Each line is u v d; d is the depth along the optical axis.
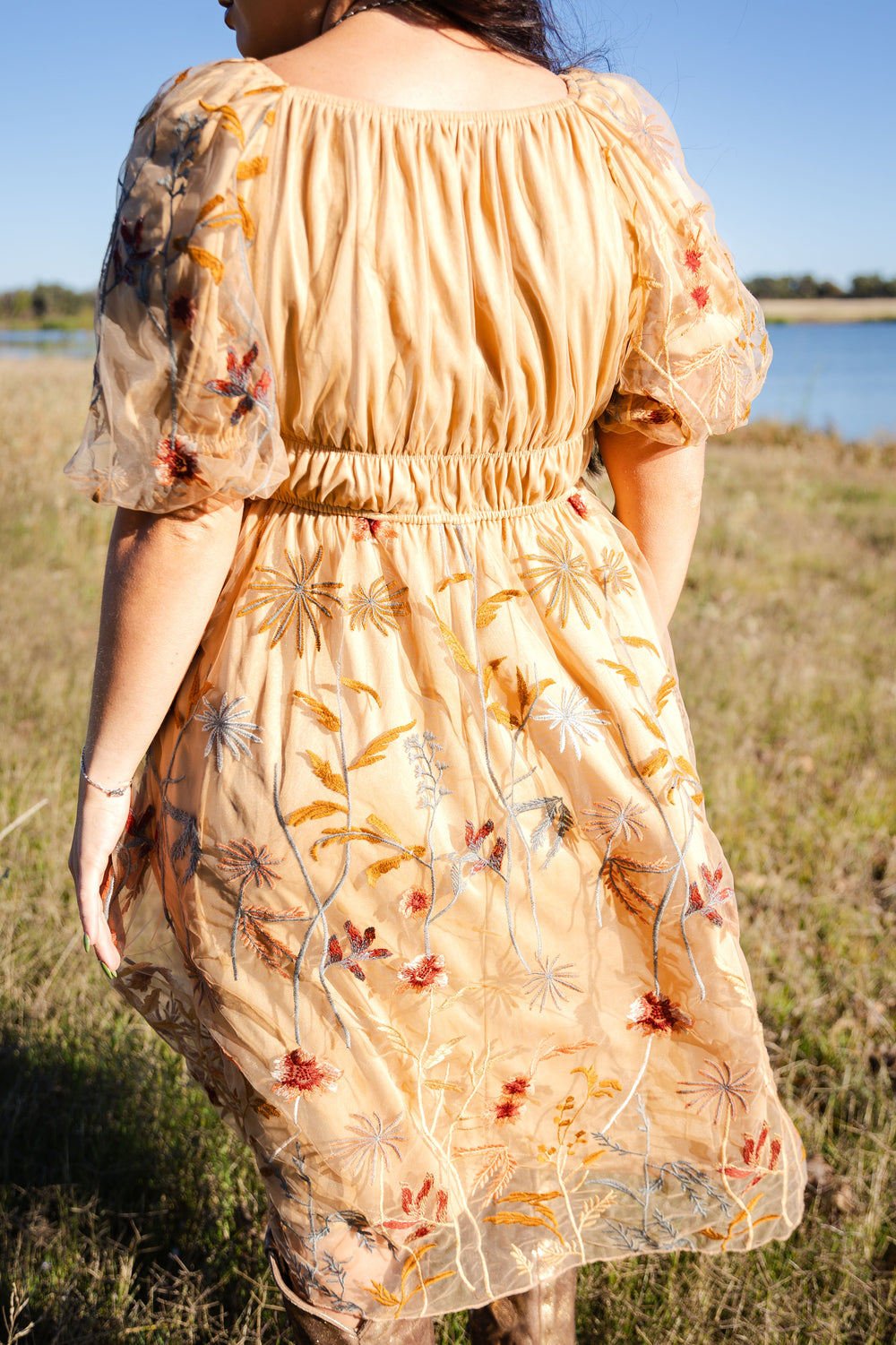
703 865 1.29
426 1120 1.25
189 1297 1.84
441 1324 1.79
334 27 1.13
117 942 1.35
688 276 1.21
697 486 1.40
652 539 1.42
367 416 1.09
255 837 1.14
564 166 1.12
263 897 1.15
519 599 1.21
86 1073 2.29
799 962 2.71
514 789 1.19
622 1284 1.84
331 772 1.14
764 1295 1.82
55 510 6.55
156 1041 2.40
